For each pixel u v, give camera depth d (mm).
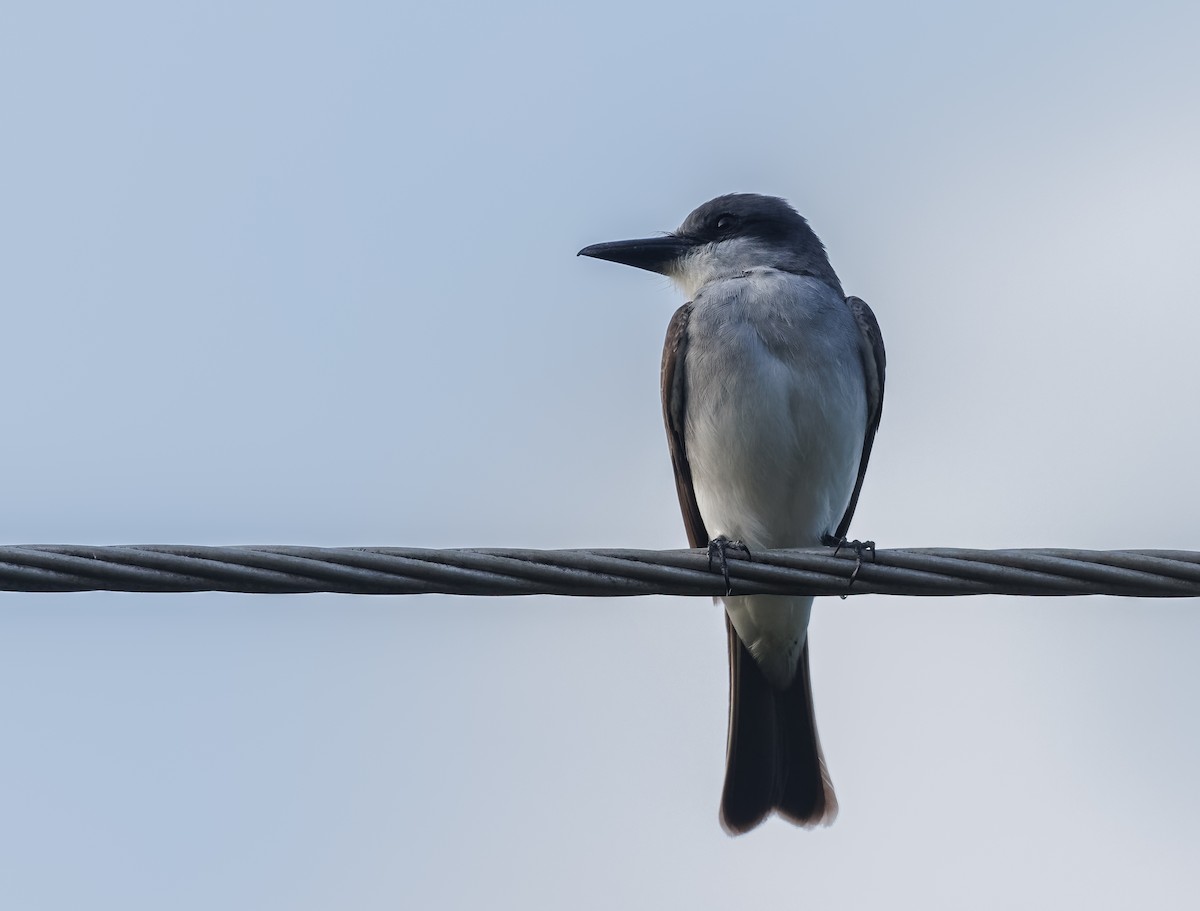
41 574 7523
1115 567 8008
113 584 7590
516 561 7961
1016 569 8094
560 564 8047
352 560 7781
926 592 8219
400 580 7836
